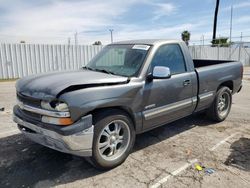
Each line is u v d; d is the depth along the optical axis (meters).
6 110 6.57
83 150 3.07
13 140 4.42
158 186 3.03
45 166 3.51
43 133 3.11
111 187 3.01
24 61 13.99
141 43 4.23
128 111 3.55
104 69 4.11
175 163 3.61
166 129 5.06
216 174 3.29
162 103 3.99
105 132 3.35
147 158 3.77
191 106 4.62
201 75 4.74
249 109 6.74
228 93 5.62
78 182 3.12
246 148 4.12
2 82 12.30
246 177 3.23
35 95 3.11
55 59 14.97
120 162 3.52
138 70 3.72
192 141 4.43
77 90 3.00
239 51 25.75
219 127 5.20
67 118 2.92
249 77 15.52
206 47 23.55
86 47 16.03
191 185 3.04
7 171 3.37
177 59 4.39
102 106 3.16
